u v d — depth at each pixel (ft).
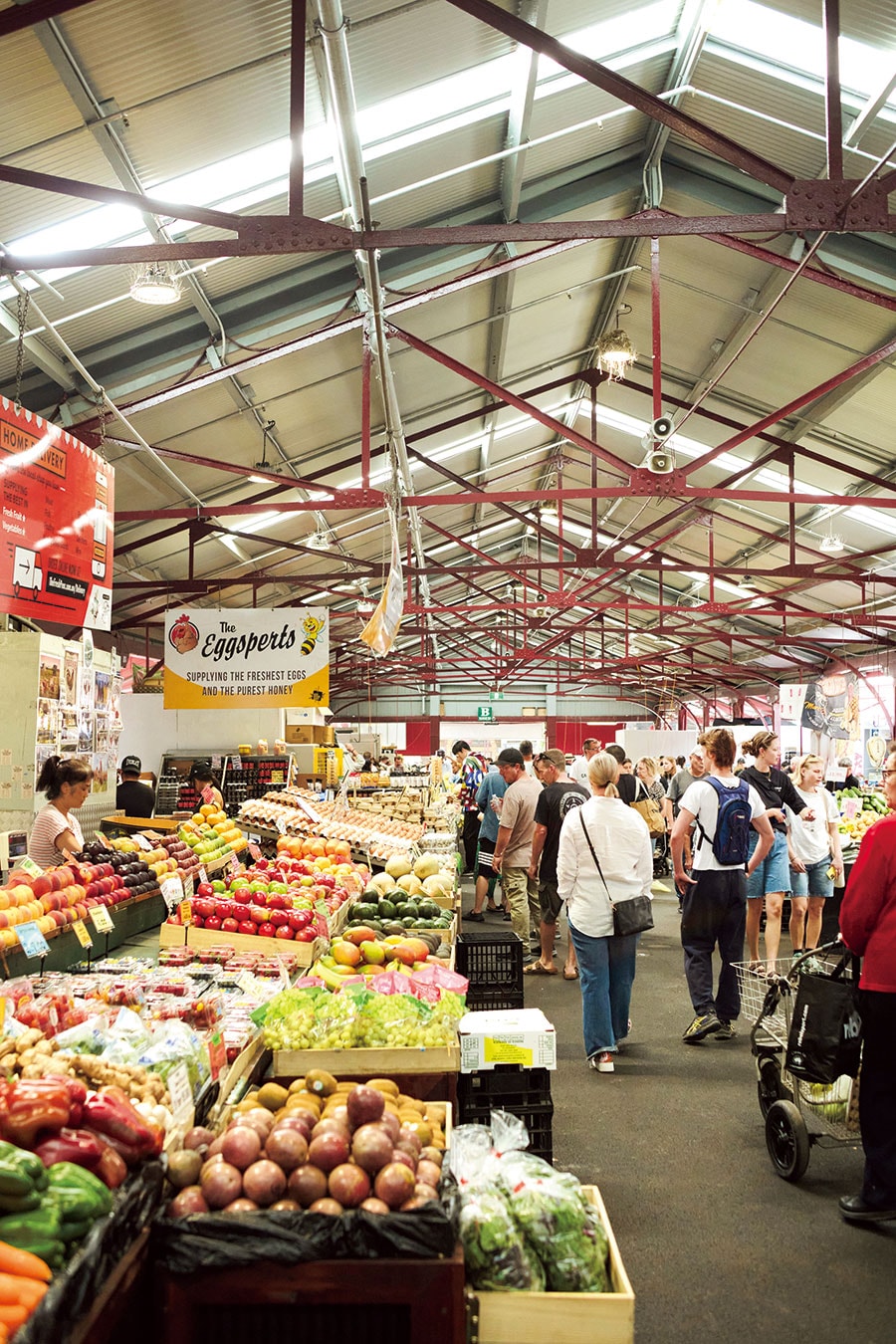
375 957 15.46
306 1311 7.30
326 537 53.26
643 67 26.02
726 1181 14.21
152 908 20.17
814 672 94.17
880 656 78.02
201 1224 7.39
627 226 19.52
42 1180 6.54
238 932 16.71
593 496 39.68
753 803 20.88
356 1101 8.54
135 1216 7.16
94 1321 6.35
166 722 45.34
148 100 20.95
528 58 22.84
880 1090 12.82
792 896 27.35
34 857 18.72
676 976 27.89
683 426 49.37
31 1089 7.17
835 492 51.29
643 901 19.19
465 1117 12.47
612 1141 15.67
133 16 18.85
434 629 92.79
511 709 151.74
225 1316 7.31
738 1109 17.07
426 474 56.29
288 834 28.40
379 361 27.81
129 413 30.45
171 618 35.99
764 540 64.69
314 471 46.19
